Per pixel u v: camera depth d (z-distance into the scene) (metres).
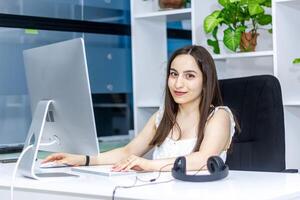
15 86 3.44
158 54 3.94
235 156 2.52
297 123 3.20
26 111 3.50
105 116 3.96
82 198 1.72
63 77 1.92
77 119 1.92
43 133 2.12
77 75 1.85
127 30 4.10
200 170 2.03
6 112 3.39
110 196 1.64
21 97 3.47
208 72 2.25
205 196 1.50
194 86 2.22
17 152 3.29
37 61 2.07
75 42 1.83
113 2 4.00
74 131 1.96
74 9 3.76
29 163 1.98
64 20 3.67
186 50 2.26
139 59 3.80
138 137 2.50
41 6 3.57
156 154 2.39
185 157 2.01
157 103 3.82
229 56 3.29
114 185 1.73
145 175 1.95
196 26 3.45
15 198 1.93
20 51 3.46
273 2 3.08
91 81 3.87
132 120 4.14
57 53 1.93
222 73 3.55
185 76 2.23
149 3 3.86
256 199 1.47
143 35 3.83
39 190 1.85
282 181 1.78
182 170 1.83
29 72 2.14
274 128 2.46
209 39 3.42
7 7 3.39
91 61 3.87
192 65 2.22
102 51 3.94
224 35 3.19
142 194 1.56
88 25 3.82
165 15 3.65
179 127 2.34
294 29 3.21
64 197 1.78
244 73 3.51
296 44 3.23
